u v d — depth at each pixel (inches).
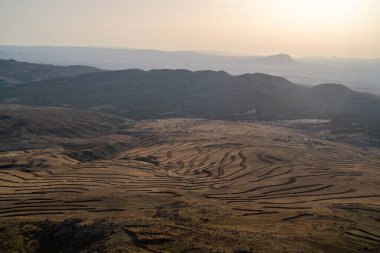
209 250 3080.7
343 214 5211.6
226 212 5083.7
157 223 3843.5
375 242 3941.9
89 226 3986.2
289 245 3437.5
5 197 6176.2
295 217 4987.7
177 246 3174.2
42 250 3934.5
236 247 3181.6
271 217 4945.9
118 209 5418.3
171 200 6038.4
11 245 4025.6
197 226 3929.6
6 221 4618.6
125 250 3127.5
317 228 4311.0
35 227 4352.9
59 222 4333.2
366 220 4918.8
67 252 3686.0
